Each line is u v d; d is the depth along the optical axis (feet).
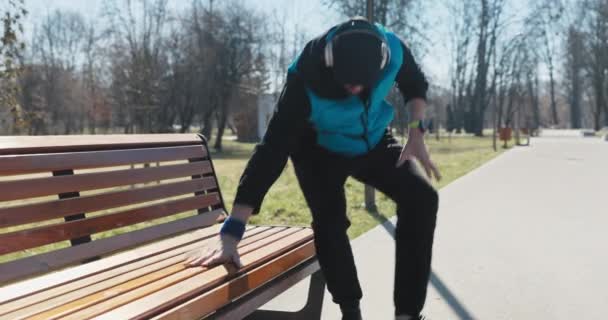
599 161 55.31
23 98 123.65
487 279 13.58
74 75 169.27
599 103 194.80
